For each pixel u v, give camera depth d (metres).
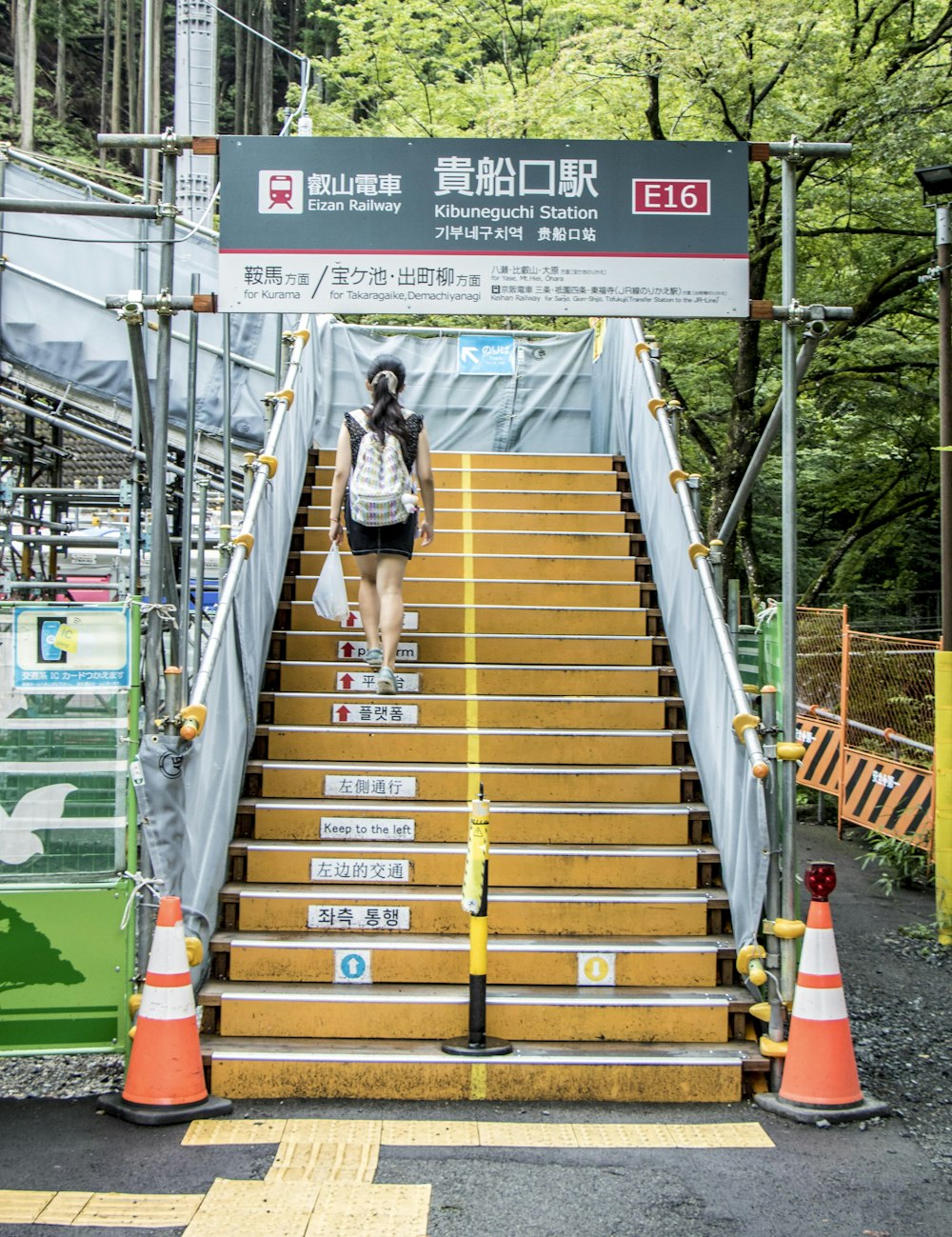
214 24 15.46
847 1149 4.30
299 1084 4.66
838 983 4.73
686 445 16.05
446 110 17.34
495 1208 3.80
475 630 7.33
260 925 5.35
